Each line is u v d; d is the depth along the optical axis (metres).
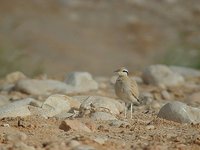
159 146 8.31
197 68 21.53
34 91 14.66
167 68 16.72
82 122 9.66
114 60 26.67
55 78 17.55
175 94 14.97
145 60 27.05
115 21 31.83
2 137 8.57
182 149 8.38
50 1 33.19
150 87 16.05
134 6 33.91
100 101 11.01
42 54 26.08
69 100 11.23
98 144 8.32
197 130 9.78
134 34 30.50
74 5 33.12
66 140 8.41
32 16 30.95
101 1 34.25
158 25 31.70
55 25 30.30
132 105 11.73
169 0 34.78
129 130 9.57
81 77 15.59
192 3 34.91
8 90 15.07
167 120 10.48
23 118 10.06
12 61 19.30
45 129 9.27
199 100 14.08
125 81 11.05
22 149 7.94
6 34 28.12
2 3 31.95
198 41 29.31
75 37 29.19
